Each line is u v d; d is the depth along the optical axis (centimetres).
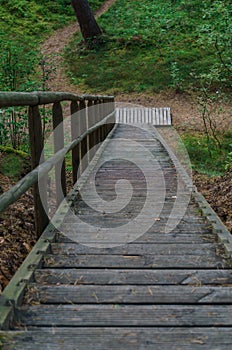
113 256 317
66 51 1814
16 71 840
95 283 268
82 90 1556
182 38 1808
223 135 1116
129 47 1791
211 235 376
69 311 224
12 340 192
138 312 223
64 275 275
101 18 2122
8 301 223
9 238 354
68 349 188
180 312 224
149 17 2023
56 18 2142
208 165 877
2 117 683
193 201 512
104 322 215
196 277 276
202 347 190
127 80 1603
